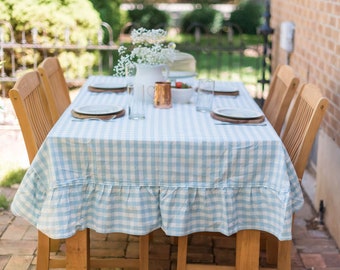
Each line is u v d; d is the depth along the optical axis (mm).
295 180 2975
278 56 6383
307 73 4840
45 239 3113
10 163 4953
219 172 2895
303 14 4988
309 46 4762
